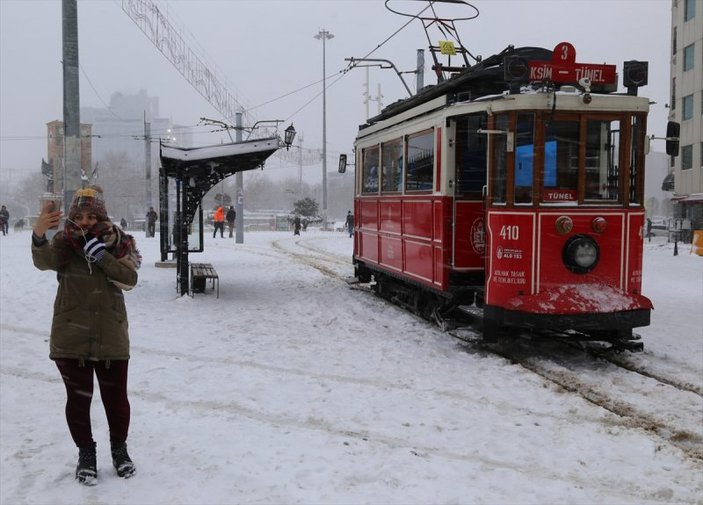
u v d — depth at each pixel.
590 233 7.86
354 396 6.32
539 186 7.77
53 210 4.11
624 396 6.52
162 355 7.86
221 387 6.54
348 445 5.02
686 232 35.34
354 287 14.52
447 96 8.89
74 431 4.29
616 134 7.96
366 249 13.60
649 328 9.96
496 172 8.03
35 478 4.37
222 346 8.41
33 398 6.16
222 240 31.66
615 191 8.00
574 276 7.84
